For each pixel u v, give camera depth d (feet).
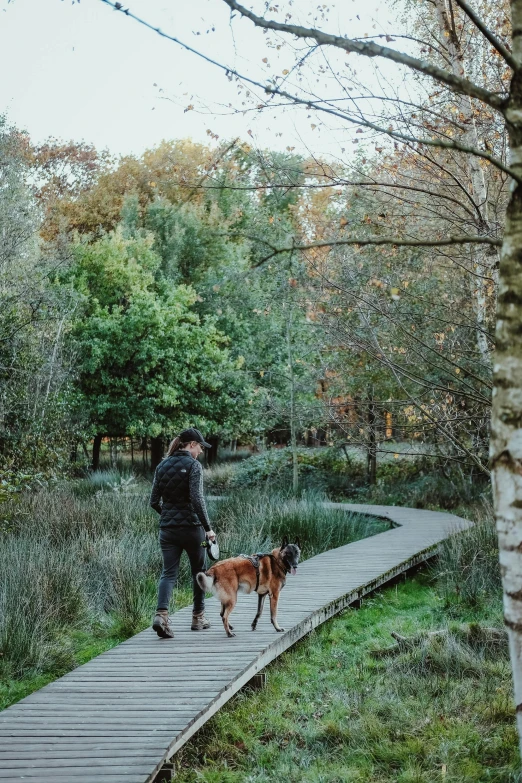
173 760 16.56
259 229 37.42
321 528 43.60
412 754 16.80
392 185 22.91
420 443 51.39
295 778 16.05
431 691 20.39
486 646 23.49
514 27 10.98
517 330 10.37
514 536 10.23
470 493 62.90
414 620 28.84
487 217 25.48
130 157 119.34
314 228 33.30
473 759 16.43
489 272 26.81
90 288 87.97
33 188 103.24
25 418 53.78
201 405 84.99
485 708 18.85
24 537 35.88
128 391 83.35
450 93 24.97
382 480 69.72
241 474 75.20
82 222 116.57
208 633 23.70
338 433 67.56
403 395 48.70
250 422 86.63
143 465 98.43
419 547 40.16
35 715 17.03
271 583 23.79
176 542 23.13
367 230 28.76
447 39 24.57
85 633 26.04
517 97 10.68
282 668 23.29
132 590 28.91
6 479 44.73
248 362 85.61
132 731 16.06
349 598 29.50
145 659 20.99
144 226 108.27
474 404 28.12
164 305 85.76
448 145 10.23
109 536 37.63
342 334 25.50
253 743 17.84
